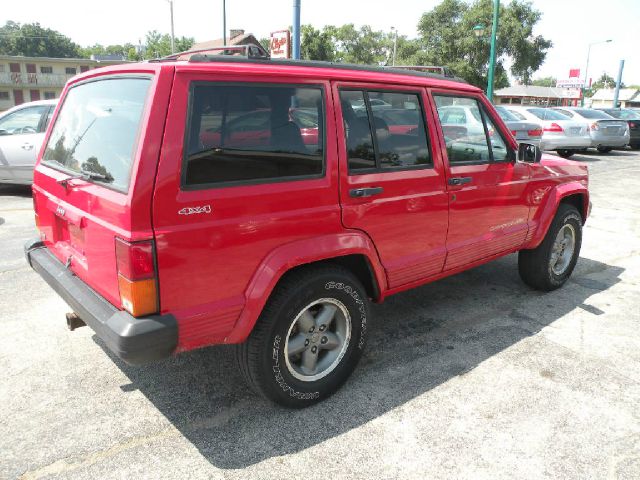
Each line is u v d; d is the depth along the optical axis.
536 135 13.23
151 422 2.99
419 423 2.99
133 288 2.35
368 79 3.20
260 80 2.71
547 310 4.61
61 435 2.86
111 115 2.71
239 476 2.57
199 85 2.50
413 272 3.59
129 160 2.41
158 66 2.47
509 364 3.66
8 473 2.56
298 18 10.39
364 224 3.16
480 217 4.00
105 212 2.50
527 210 4.46
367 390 3.32
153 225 2.37
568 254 5.09
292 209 2.82
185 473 2.59
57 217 3.19
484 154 4.03
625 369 3.61
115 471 2.59
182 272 2.47
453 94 3.78
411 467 2.64
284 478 2.56
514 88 70.75
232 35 45.66
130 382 3.39
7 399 3.18
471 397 3.25
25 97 49.75
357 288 3.16
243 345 2.85
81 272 2.90
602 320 4.41
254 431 2.91
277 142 2.76
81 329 4.13
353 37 79.25
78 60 51.44
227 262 2.61
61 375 3.46
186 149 2.44
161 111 2.38
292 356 3.07
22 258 5.79
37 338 3.97
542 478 2.57
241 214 2.63
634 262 6.04
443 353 3.81
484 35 45.66
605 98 87.50
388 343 3.97
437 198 3.60
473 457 2.71
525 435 2.89
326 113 2.97
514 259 6.14
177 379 3.44
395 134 3.36
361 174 3.13
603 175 12.93
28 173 8.97
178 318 2.48
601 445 2.82
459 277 5.48
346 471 2.61
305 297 2.91
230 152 2.59
